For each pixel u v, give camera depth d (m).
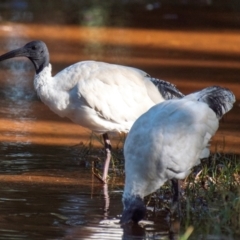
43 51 13.30
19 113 16.84
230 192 11.15
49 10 33.19
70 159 13.73
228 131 15.76
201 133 11.00
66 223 10.61
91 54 23.58
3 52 22.95
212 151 14.11
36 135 15.17
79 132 15.55
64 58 22.69
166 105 11.09
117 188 12.34
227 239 10.02
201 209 11.17
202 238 10.16
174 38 27.17
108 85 12.78
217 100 11.60
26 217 10.79
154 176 10.70
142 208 10.55
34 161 13.49
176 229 10.54
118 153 14.16
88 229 10.40
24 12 32.22
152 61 22.97
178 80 20.36
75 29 28.48
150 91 13.11
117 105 12.80
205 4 36.44
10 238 9.95
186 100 11.31
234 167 12.77
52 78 12.90
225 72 21.77
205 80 20.52
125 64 22.30
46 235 10.12
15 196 11.68
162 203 11.62
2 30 27.31
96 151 14.24
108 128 12.93
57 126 15.95
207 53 24.70
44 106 17.61
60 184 12.38
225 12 34.09
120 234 10.27
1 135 15.05
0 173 12.78
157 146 10.62
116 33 27.89
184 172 10.90
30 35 26.59
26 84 19.77
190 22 30.89
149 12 33.44
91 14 32.44
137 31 28.39
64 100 12.73
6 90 19.00
